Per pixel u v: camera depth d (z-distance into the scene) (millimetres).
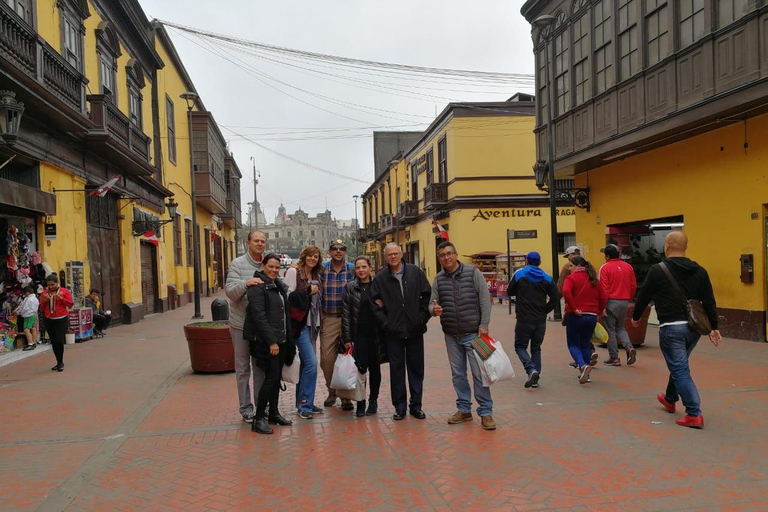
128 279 17500
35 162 11859
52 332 9281
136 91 19516
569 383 7551
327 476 4527
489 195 26141
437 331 14008
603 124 13367
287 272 6379
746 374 7645
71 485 4453
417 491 4195
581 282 7512
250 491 4273
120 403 7066
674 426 5543
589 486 4203
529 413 6152
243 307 6070
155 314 21078
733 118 10258
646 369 8328
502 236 26188
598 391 7062
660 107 11414
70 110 11664
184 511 3965
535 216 26281
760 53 9102
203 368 8812
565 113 14977
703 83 10289
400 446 5207
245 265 6082
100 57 15797
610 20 13055
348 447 5215
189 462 4906
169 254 24328
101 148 14336
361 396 6250
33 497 4242
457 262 6020
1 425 6172
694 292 5609
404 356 6164
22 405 7047
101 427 6027
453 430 5656
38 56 10953
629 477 4348
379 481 4402
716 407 6129
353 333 6273
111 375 8914
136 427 5988
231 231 53094
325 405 6805
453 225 27094
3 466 4895
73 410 6754
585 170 15773
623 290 8570
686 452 4836
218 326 9008
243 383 6113
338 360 6254
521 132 26297
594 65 13781
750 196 10273
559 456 4828
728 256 10797
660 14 11461
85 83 13477
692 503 3893
